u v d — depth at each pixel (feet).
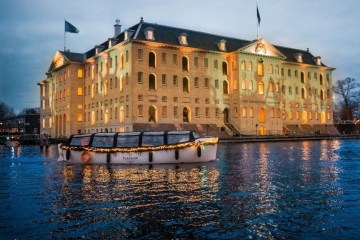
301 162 83.97
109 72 225.35
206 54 230.68
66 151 90.27
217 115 233.55
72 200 41.96
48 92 311.88
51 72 293.43
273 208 37.63
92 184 53.67
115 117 217.77
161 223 32.53
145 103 204.03
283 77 272.51
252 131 239.09
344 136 260.42
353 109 357.61
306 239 28.27
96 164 85.05
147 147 83.92
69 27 247.09
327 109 301.84
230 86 240.73
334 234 29.37
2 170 73.67
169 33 220.64
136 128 198.08
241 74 236.02
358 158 94.58
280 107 256.73
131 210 37.06
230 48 242.99
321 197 42.96
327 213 35.68
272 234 29.45
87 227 31.37
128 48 204.95
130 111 200.64
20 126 401.90
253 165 77.71
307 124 285.02
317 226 31.50
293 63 276.21
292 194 44.73
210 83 231.30
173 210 36.94
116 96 216.54
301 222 32.71
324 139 243.19
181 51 219.20
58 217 34.55
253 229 30.71
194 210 36.94
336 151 123.03
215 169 71.00
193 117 221.87
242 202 40.37
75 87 257.75
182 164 82.02
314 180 55.93
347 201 40.83
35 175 65.21
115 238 28.58
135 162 84.12
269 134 244.42
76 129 256.32
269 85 250.78
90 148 87.04
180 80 217.97
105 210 37.09
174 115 214.48
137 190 48.06
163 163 83.61
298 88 281.74
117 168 75.56
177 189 48.55
